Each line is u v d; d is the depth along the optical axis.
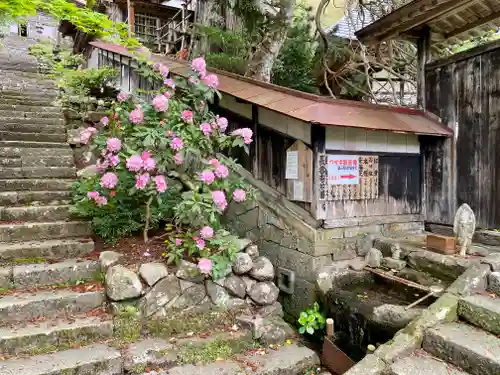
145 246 3.46
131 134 3.21
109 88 7.66
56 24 11.66
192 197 3.00
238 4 6.12
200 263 2.86
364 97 8.91
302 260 3.75
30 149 4.80
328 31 8.51
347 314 3.12
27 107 6.10
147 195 3.25
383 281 3.55
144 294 2.82
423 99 4.77
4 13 3.24
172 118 3.27
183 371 2.50
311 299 3.62
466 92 4.25
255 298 3.16
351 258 3.87
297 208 3.94
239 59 7.02
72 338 2.53
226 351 2.73
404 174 4.38
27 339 2.40
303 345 3.12
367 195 4.02
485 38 6.59
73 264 3.06
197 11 8.95
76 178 4.59
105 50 8.32
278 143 4.17
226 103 5.04
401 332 2.61
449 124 4.44
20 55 10.34
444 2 3.75
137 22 10.77
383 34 4.86
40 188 4.21
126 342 2.62
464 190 4.23
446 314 2.66
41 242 3.31
